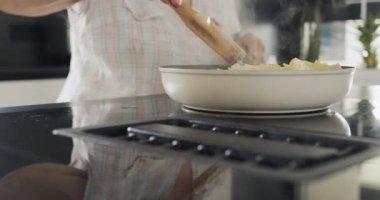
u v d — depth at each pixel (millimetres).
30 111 663
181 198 291
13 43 1386
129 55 1017
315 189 286
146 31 1025
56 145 440
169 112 635
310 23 2172
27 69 1427
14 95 1395
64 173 351
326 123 531
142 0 1023
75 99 1019
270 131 458
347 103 733
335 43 2309
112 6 1011
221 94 554
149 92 1029
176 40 1052
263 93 540
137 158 383
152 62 1030
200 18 1022
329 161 337
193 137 404
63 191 309
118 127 480
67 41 1505
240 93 545
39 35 1443
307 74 539
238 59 1038
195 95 578
